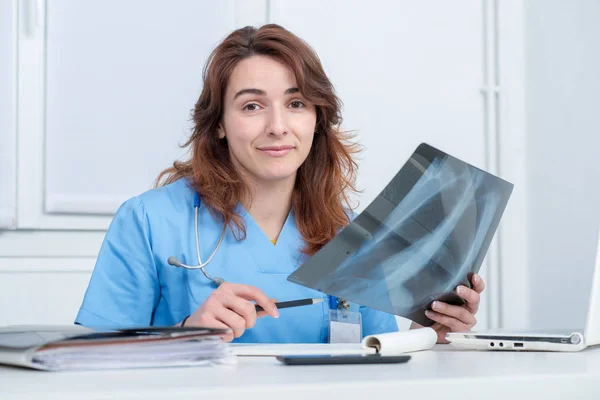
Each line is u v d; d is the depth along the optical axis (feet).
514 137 9.50
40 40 7.36
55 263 7.44
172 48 7.82
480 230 3.65
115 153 7.62
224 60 4.52
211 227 4.58
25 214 7.30
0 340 2.56
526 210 9.56
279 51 4.43
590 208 9.24
